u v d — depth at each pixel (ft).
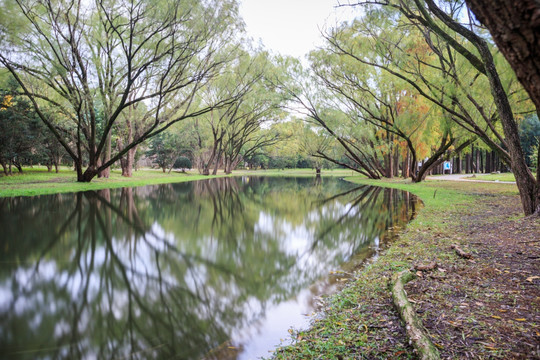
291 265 20.07
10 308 14.14
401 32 46.34
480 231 23.20
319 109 88.38
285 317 13.11
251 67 85.87
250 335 11.77
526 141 123.24
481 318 10.17
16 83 70.44
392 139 91.86
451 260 16.55
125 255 22.39
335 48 63.10
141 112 103.91
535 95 5.39
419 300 11.98
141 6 52.29
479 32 28.84
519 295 11.50
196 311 13.93
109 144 87.92
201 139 140.05
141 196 57.11
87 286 16.80
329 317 12.32
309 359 9.39
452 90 35.53
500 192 52.70
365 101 83.82
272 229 31.48
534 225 21.63
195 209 44.50
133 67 64.13
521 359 7.91
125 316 13.42
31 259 21.18
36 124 77.00
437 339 9.21
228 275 18.47
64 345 11.32
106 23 58.95
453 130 52.42
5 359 10.50
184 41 58.08
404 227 29.89
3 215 35.70
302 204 50.55
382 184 83.97
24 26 49.88
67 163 118.42
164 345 11.27
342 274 17.95
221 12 56.34
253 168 227.40
